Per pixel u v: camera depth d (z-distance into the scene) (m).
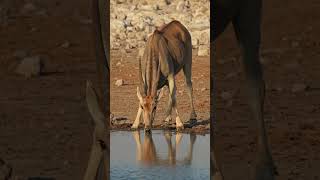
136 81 52.19
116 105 43.12
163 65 33.97
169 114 34.91
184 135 30.17
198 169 20.88
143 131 32.00
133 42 62.00
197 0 69.12
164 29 37.06
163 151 24.94
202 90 47.19
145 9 68.50
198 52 58.28
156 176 19.56
